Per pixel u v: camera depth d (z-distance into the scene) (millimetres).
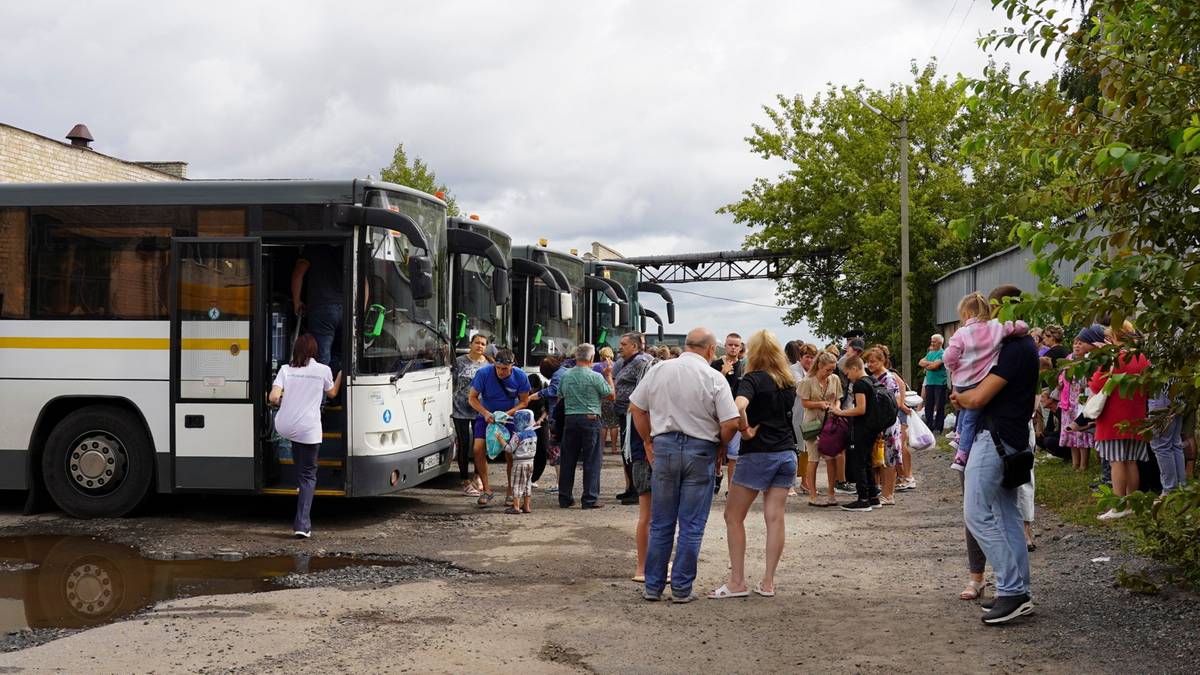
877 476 15047
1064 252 5453
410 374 11867
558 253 22266
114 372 11453
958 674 5812
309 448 10648
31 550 9898
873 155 48312
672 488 7852
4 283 11648
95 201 11531
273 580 8680
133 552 9844
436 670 6035
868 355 13281
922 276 46906
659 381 7918
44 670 6066
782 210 52000
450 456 13133
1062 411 13961
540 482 15641
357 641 6684
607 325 24906
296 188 11227
